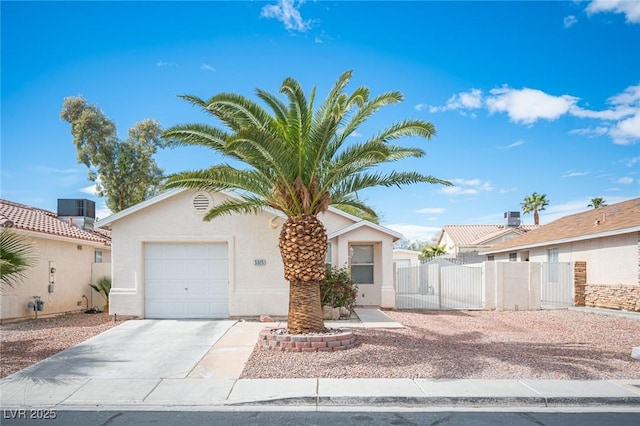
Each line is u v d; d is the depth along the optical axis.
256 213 13.75
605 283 19.42
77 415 6.91
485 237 40.22
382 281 18.44
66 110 31.47
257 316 14.90
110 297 14.98
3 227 13.59
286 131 11.27
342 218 19.56
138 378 8.66
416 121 10.89
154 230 15.10
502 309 18.88
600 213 23.52
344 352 10.18
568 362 9.57
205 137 11.25
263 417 6.82
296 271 11.06
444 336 12.36
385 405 7.39
